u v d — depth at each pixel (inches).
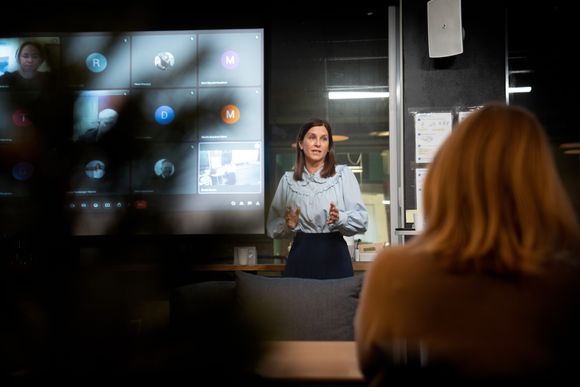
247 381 18.7
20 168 16.2
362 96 221.0
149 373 16.7
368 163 246.1
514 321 31.7
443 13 143.3
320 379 47.2
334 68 220.2
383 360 29.8
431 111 148.8
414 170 148.1
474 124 36.8
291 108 249.0
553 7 215.8
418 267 34.4
